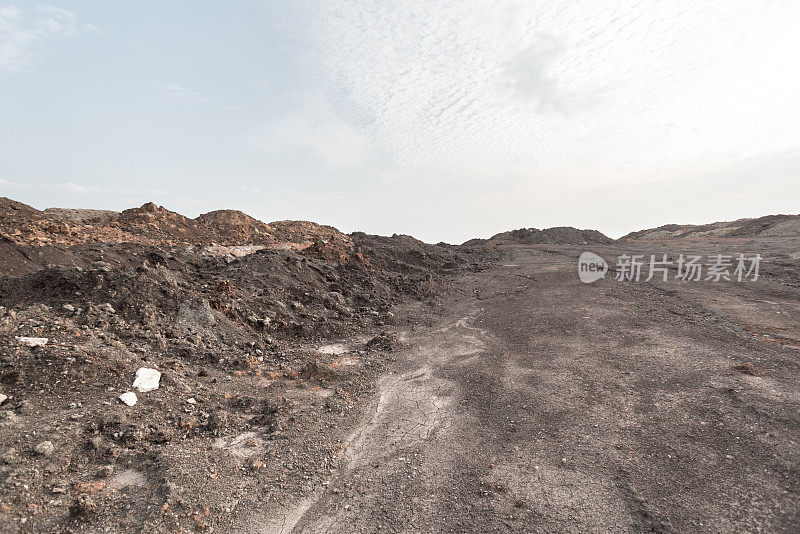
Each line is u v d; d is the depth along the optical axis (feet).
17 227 37.78
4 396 15.10
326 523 12.41
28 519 10.89
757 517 11.59
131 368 19.10
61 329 20.39
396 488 14.07
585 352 26.68
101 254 35.24
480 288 52.08
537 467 14.93
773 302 35.70
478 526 12.16
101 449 14.12
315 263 48.55
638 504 12.62
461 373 24.75
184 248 44.47
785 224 99.71
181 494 12.64
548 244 110.01
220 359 24.31
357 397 21.44
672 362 23.52
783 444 14.69
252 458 15.30
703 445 15.28
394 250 70.69
